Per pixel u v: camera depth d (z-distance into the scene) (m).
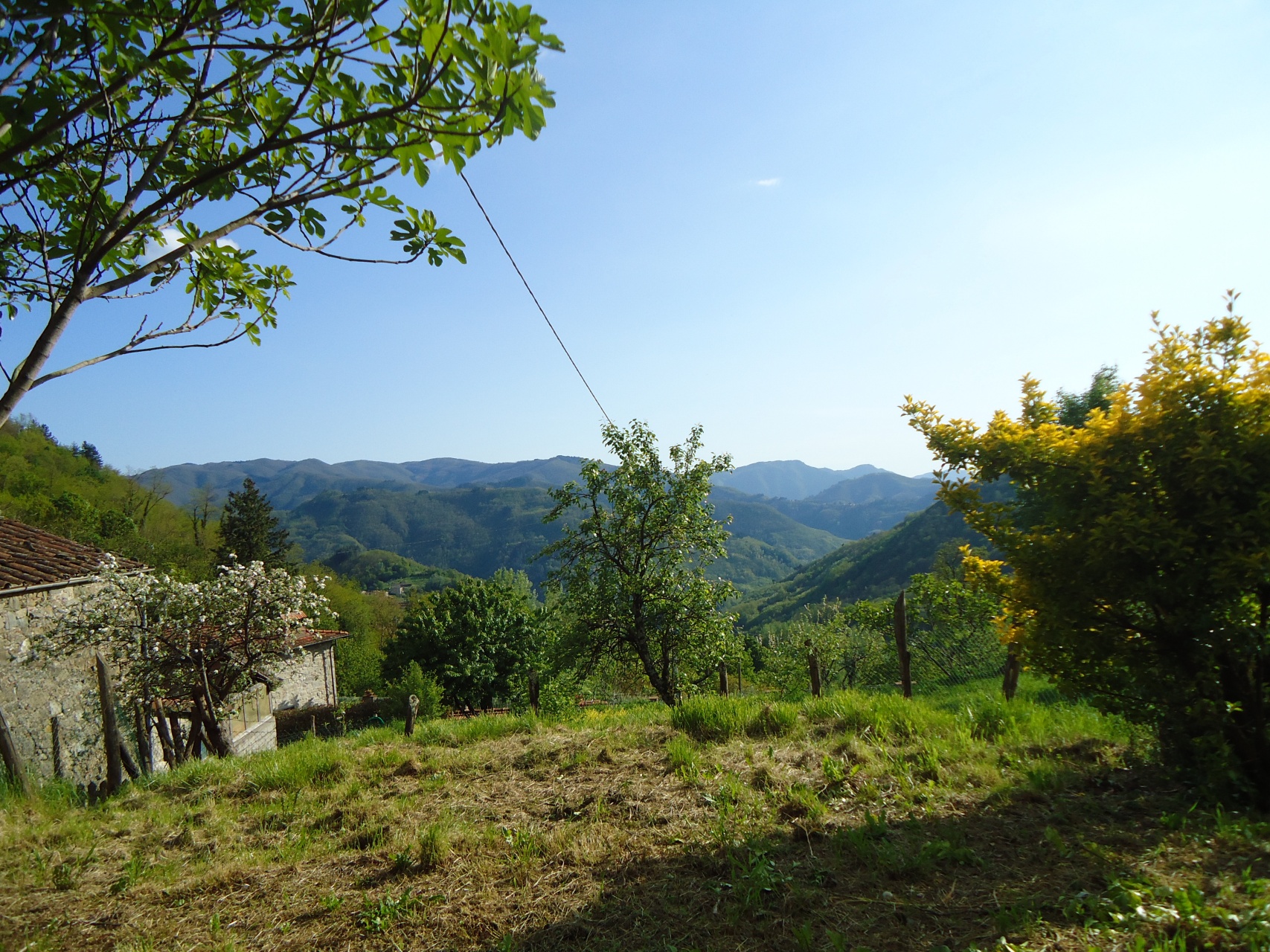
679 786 5.68
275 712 25.62
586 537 17.64
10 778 6.80
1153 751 5.22
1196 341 4.52
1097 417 4.64
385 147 2.61
